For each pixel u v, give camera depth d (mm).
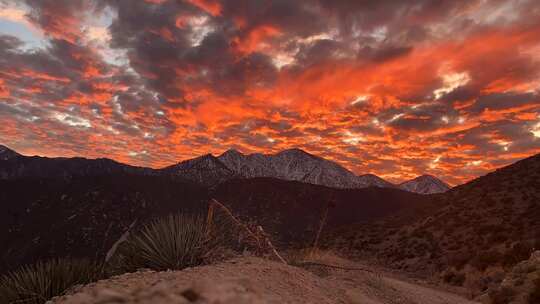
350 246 57625
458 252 39000
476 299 20469
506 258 28812
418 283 30297
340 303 5180
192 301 2297
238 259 6527
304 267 8062
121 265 8156
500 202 50594
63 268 8031
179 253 7609
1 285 7832
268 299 3154
